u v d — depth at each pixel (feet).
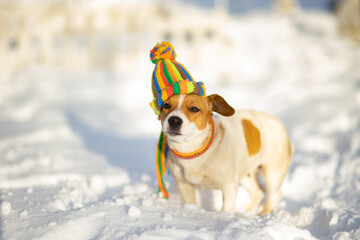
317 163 15.30
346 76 28.32
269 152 11.89
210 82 30.71
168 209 10.41
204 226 9.09
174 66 10.30
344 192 12.93
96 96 28.40
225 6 68.44
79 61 38.04
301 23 53.01
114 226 8.84
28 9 37.86
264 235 8.19
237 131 11.12
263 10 71.15
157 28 37.63
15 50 39.55
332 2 69.97
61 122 22.77
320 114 21.94
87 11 37.70
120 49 41.11
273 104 24.72
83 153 17.46
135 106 26.71
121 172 14.39
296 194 13.70
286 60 35.29
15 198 10.60
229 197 10.66
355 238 8.95
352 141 17.47
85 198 11.58
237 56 38.04
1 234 8.22
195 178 10.53
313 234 9.98
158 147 11.25
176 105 9.76
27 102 26.43
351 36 40.83
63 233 8.54
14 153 16.52
